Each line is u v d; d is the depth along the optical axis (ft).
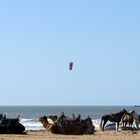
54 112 645.92
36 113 595.06
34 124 248.11
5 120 143.84
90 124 148.46
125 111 170.30
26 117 447.01
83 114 553.64
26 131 156.04
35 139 124.88
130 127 170.71
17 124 143.95
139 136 140.15
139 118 171.01
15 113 583.99
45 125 159.74
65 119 147.23
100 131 164.66
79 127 145.69
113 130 171.22
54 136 136.05
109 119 168.55
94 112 651.66
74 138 129.90
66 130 145.07
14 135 136.67
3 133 142.20
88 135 143.02
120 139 129.49
